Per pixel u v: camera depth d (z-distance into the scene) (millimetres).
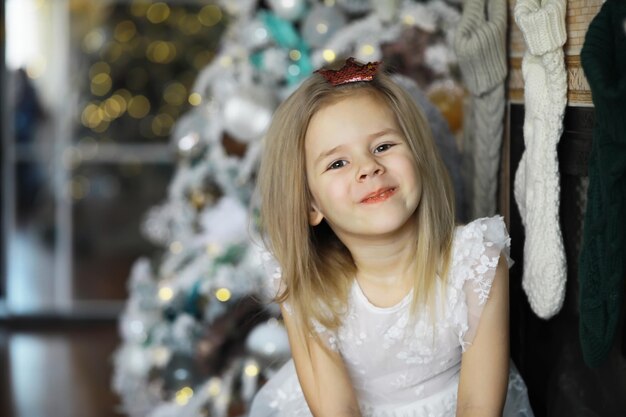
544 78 1984
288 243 2104
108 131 5734
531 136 2029
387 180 1970
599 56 1734
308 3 3402
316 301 2109
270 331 3230
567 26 1956
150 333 3598
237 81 3471
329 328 2113
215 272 3443
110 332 5539
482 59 2264
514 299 2303
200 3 5629
